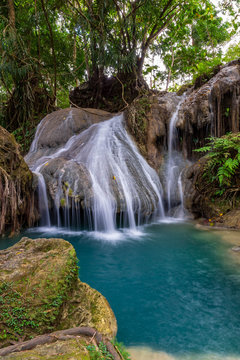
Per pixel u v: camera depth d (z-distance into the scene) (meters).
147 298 2.94
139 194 6.39
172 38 14.58
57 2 10.70
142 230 5.74
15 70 10.09
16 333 1.75
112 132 8.16
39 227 6.07
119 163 6.89
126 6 12.59
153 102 8.73
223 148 6.05
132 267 3.81
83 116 8.98
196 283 3.26
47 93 11.72
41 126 9.33
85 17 10.12
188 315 2.58
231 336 2.24
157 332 2.32
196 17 11.45
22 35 11.91
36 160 7.68
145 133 8.17
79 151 7.31
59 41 14.05
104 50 10.31
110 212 5.83
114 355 1.60
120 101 12.82
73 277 2.27
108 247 4.69
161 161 7.80
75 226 6.06
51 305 1.94
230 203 5.91
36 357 1.37
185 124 7.62
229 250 4.29
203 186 6.39
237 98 6.47
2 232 5.26
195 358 1.97
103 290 3.15
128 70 12.30
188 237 5.07
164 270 3.67
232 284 3.20
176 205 7.03
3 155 5.42
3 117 11.56
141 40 12.23
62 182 6.00
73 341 1.59
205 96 7.32
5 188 5.05
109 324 2.09
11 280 2.06
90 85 13.74
